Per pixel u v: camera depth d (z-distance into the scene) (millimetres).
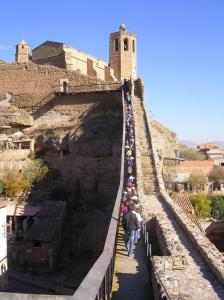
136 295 11789
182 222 17047
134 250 15961
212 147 114062
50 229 43031
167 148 60969
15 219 49438
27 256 41938
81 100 58469
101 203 50406
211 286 10805
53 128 58719
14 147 58844
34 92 61281
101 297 7492
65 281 39312
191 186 67125
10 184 53375
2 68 62906
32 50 76688
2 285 37406
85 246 46312
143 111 43938
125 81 54562
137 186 25469
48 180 54875
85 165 53781
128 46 85875
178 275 11523
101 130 54594
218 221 41125
